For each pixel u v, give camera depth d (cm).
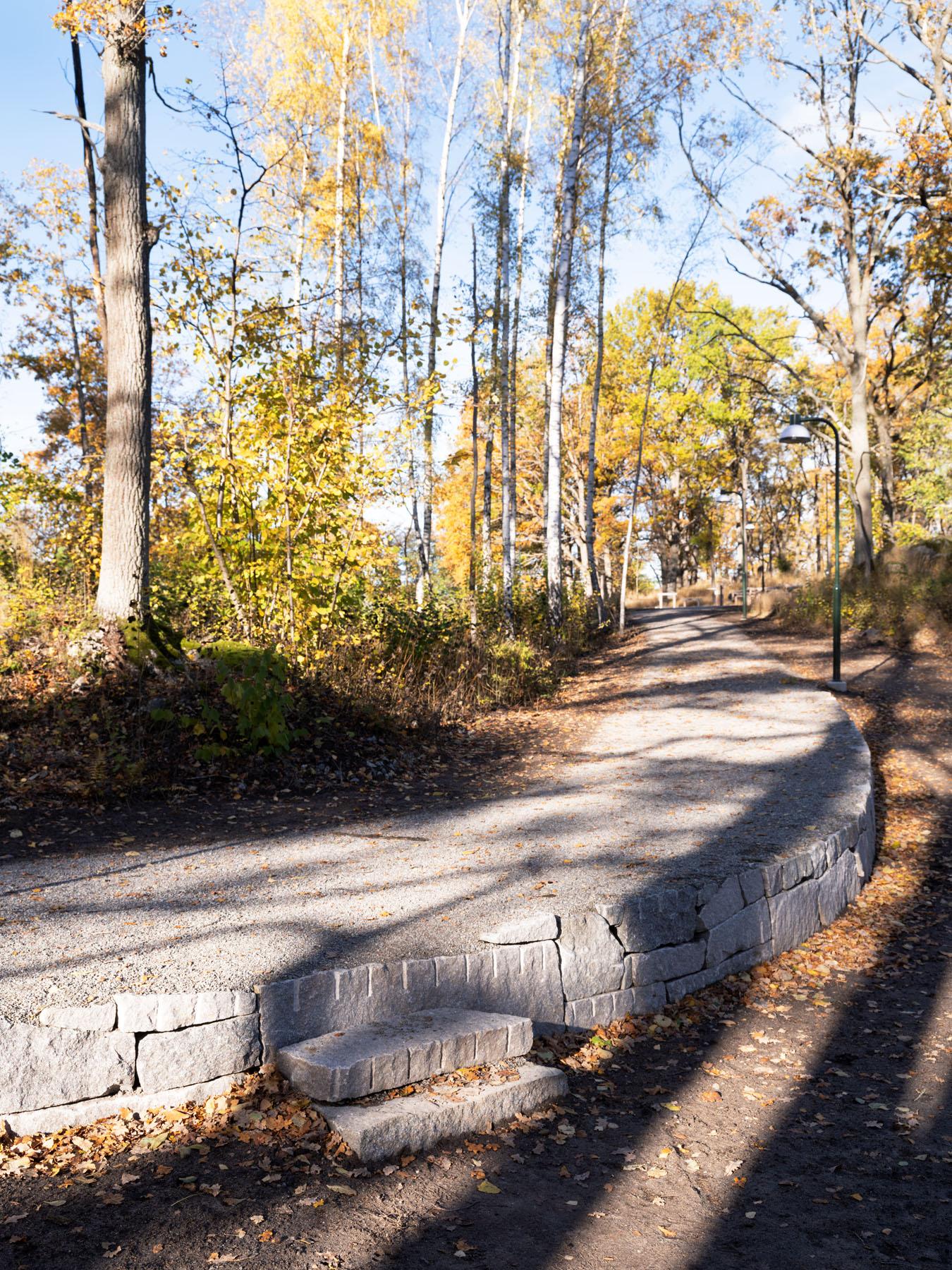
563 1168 391
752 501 5994
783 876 693
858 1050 530
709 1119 444
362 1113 391
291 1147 379
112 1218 332
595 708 1580
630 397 4394
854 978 650
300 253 1973
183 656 1067
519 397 2836
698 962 612
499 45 2484
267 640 1214
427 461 1947
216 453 1202
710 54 2277
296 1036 435
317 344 1250
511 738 1316
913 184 2348
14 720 923
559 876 642
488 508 2552
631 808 879
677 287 3353
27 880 620
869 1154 411
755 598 4144
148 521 1098
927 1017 576
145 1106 398
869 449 3016
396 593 1603
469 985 488
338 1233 331
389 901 582
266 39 2161
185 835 768
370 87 2531
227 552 1229
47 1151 371
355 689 1204
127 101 1092
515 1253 329
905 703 1609
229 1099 408
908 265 2792
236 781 923
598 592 3409
